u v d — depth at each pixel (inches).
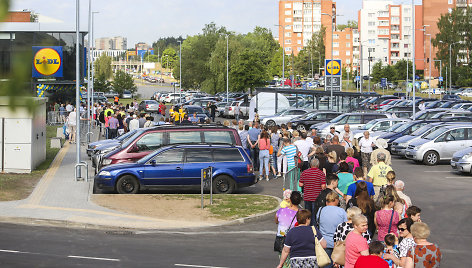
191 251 472.4
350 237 320.5
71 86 1908.2
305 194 529.7
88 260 430.0
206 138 837.2
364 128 1448.1
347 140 880.9
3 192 729.6
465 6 5944.9
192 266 415.2
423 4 6023.6
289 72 6378.0
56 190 767.1
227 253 465.4
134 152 832.3
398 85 5334.6
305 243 318.3
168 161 764.6
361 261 285.1
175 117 1547.7
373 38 6732.3
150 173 755.4
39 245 482.3
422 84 5014.8
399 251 347.6
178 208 663.1
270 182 897.5
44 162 1045.8
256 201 708.7
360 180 491.5
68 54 1899.6
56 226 575.8
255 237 541.0
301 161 812.0
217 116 2650.1
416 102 2539.4
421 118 1665.8
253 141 989.2
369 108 2482.8
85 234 542.9
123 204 680.4
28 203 671.1
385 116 1542.8
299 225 324.8
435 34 5846.5
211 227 585.3
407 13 6707.7
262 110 2112.5
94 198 713.6
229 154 778.8
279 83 5049.2
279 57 6141.7
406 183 893.2
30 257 435.2
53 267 403.2
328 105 2097.7
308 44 7258.9
